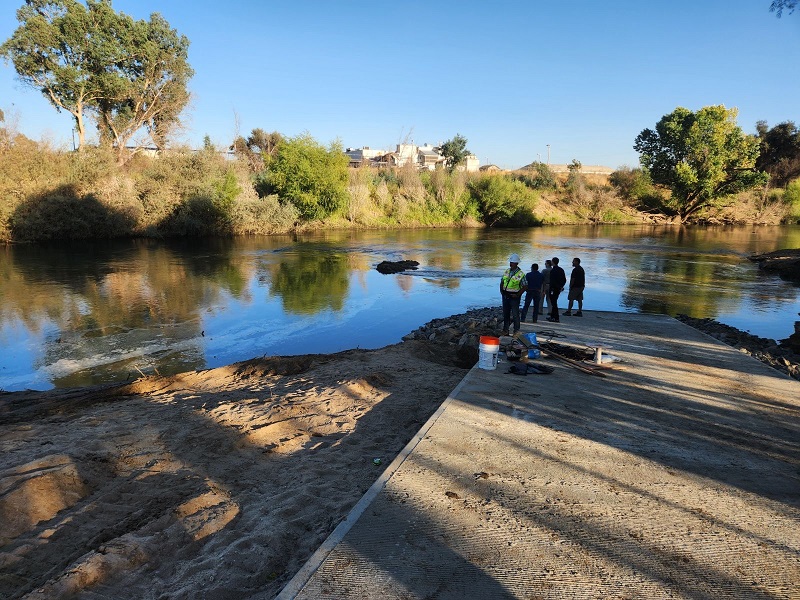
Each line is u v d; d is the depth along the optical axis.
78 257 29.38
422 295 19.97
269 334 13.89
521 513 3.91
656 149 64.06
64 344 12.54
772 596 3.03
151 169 43.12
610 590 3.05
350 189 53.69
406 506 3.97
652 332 11.70
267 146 72.00
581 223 68.62
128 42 49.19
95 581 3.44
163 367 10.95
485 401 6.54
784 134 75.94
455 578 3.14
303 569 3.21
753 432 5.78
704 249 38.69
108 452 5.53
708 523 3.84
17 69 45.66
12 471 4.84
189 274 23.69
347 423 6.57
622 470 4.70
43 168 37.66
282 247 36.22
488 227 59.91
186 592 3.33
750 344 12.81
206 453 5.60
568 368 8.37
